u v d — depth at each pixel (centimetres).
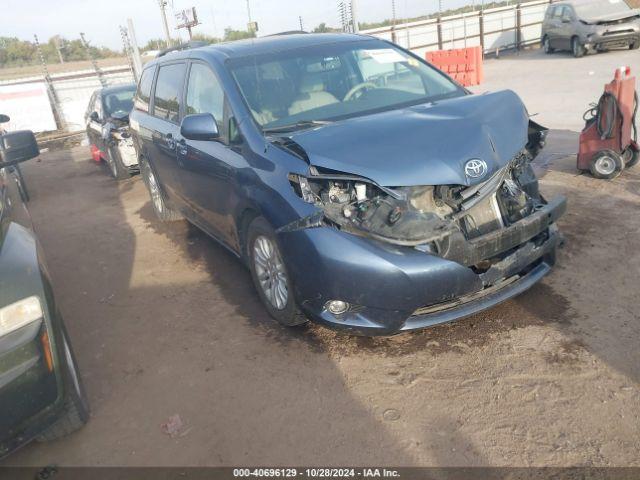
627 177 602
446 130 329
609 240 456
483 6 2428
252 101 399
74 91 1934
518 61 1931
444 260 301
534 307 373
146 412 318
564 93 1155
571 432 266
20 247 280
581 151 612
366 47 464
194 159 461
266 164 354
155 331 411
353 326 321
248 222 401
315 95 412
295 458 271
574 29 1717
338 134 333
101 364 376
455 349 340
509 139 341
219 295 456
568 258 434
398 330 315
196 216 524
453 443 268
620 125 580
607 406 279
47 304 261
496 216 335
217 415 308
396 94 427
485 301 332
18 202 382
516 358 324
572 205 541
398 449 269
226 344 379
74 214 794
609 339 331
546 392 294
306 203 321
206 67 450
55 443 302
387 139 322
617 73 566
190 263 535
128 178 974
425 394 304
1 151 342
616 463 246
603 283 392
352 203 312
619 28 1630
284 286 366
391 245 300
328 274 310
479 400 294
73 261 590
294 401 311
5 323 245
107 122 976
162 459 281
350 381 322
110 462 283
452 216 320
